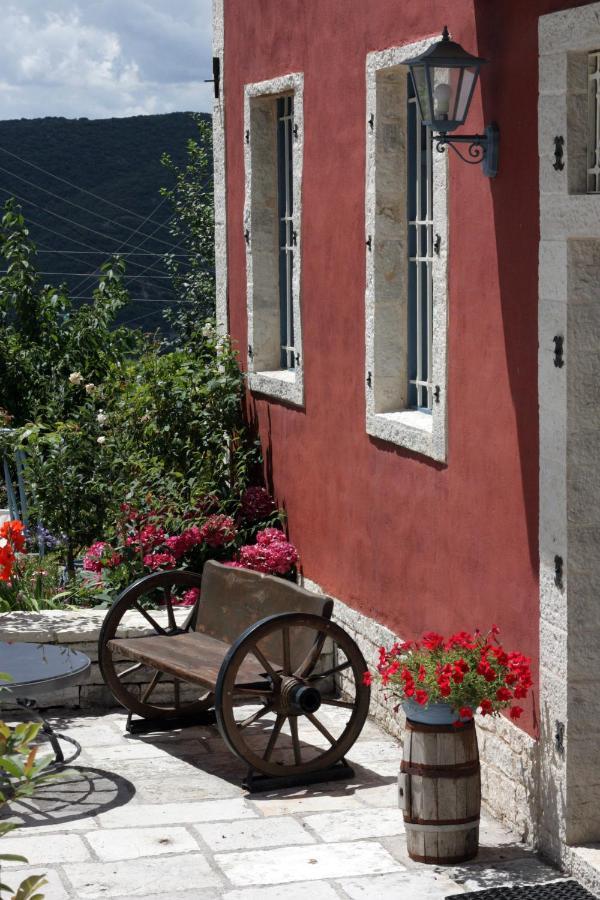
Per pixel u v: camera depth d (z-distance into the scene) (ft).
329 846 22.80
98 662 30.53
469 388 24.56
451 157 24.90
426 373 28.91
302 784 25.98
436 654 22.50
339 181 30.96
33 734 13.64
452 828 21.77
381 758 27.58
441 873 21.59
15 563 34.47
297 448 34.65
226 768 27.04
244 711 30.91
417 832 21.98
